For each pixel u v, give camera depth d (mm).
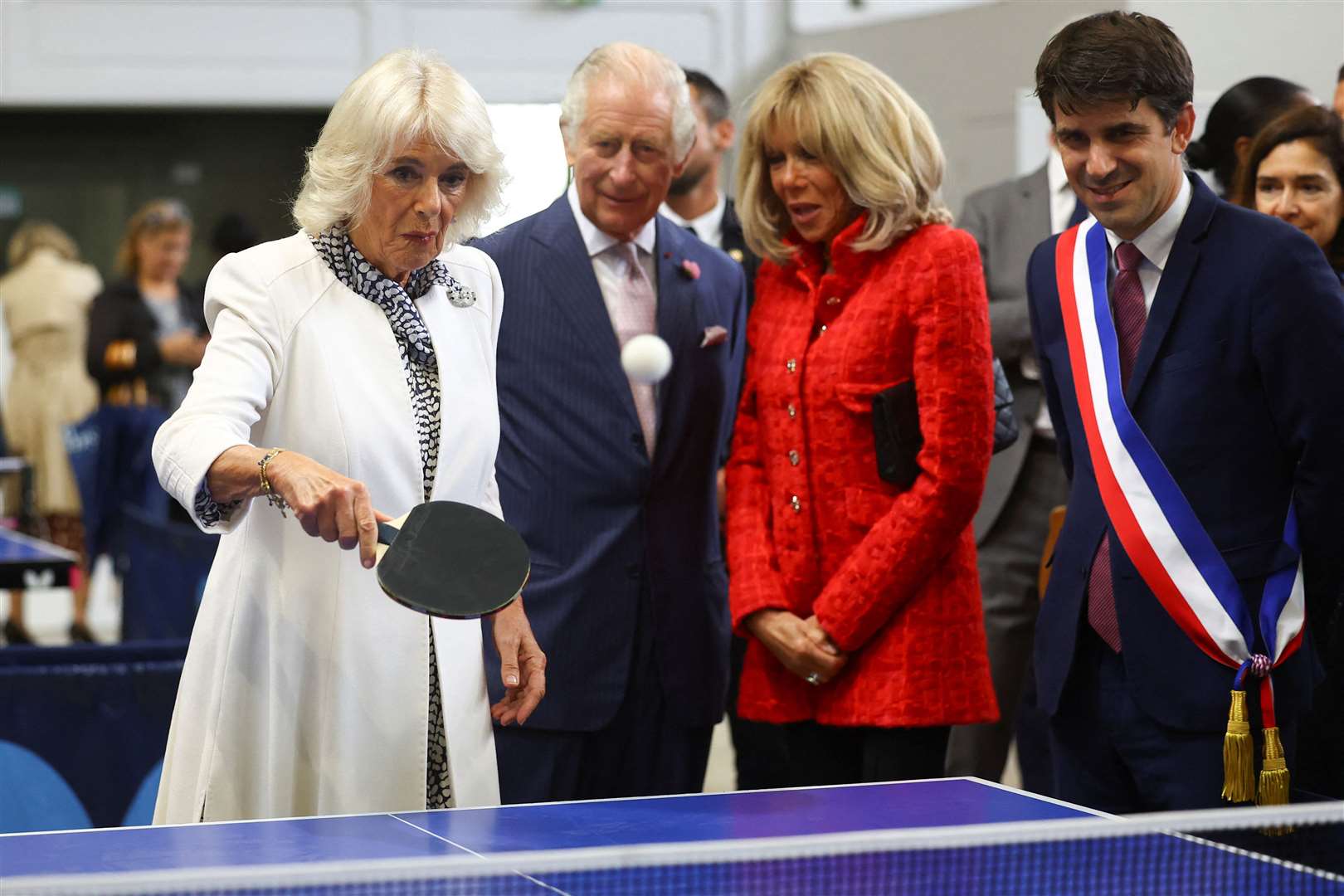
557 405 2873
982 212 4320
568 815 2119
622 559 2879
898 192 2797
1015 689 4168
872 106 2824
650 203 2895
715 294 3021
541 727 2828
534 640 2590
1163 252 2600
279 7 9133
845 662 2869
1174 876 1811
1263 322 2484
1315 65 4453
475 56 9203
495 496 2586
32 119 9375
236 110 9484
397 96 2314
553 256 2912
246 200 9672
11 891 1589
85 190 9523
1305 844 2068
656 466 2918
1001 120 6680
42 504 8219
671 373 2928
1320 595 2598
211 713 2377
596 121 2844
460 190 2428
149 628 5840
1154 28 2502
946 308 2805
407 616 2428
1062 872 1822
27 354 8258
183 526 6895
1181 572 2535
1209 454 2547
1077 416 2709
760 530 2998
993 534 4156
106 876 1619
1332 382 2451
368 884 1707
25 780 3672
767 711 2969
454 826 2041
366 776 2387
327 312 2400
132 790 3758
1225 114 3928
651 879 1770
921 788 2287
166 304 8227
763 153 2971
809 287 2979
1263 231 2523
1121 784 2703
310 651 2391
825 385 2893
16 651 3787
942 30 6965
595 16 9242
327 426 2359
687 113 2910
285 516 2396
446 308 2510
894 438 2842
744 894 1723
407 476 2416
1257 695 2502
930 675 2828
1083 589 2662
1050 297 2766
